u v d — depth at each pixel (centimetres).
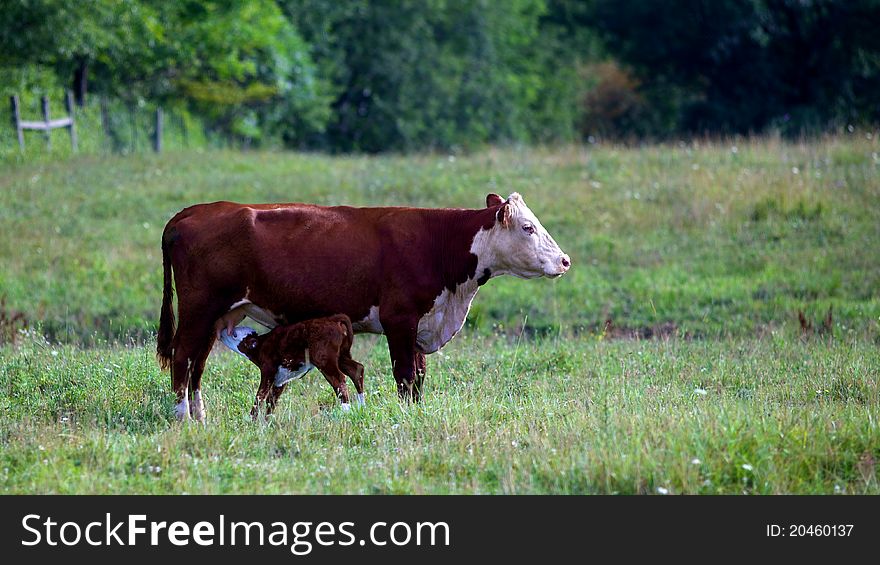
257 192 4894
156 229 4353
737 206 4322
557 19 11819
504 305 3528
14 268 3759
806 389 2234
